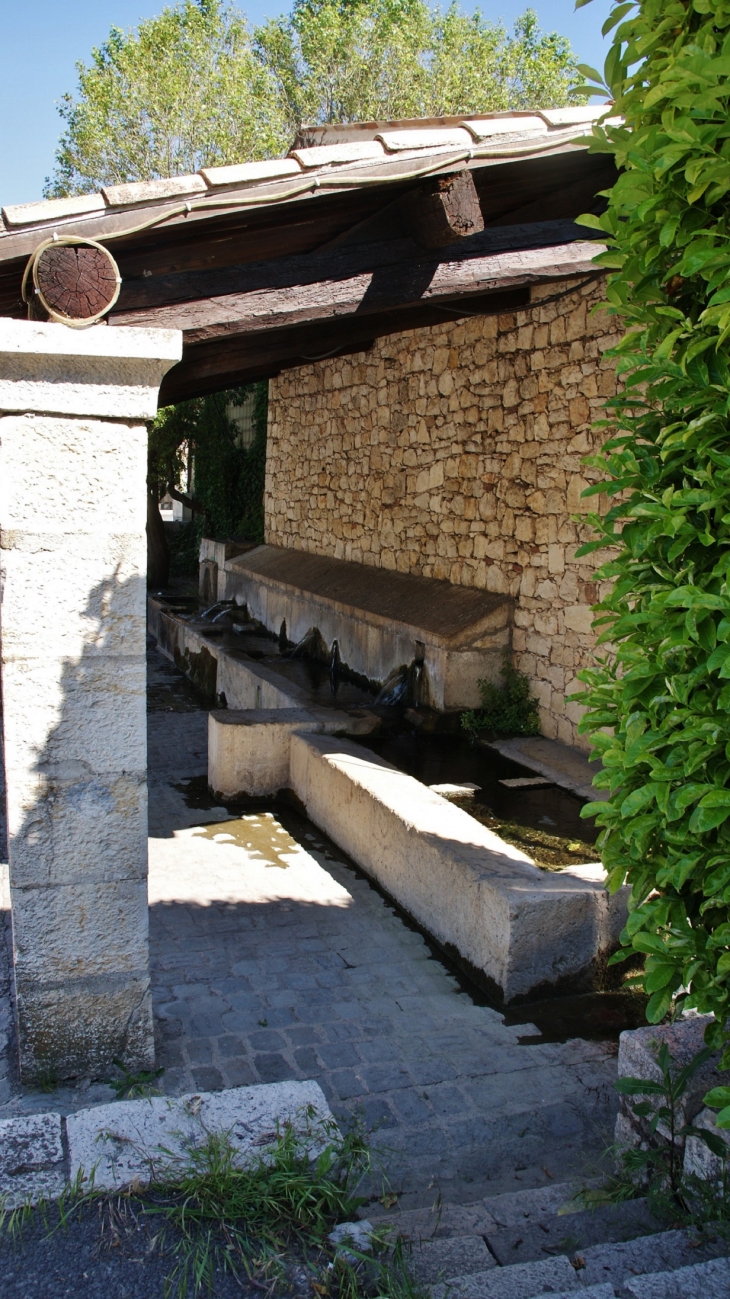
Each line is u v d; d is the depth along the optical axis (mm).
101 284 2770
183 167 18109
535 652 7203
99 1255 1945
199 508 17938
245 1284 1901
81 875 2969
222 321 3777
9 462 2779
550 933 3936
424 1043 3553
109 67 18156
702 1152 2320
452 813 5031
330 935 4578
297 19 19688
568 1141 2959
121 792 2971
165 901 4891
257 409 16234
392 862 5031
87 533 2861
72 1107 2883
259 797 6785
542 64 18609
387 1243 2082
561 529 6848
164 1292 1857
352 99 18703
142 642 2930
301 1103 2408
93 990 3029
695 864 1962
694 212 1946
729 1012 2010
